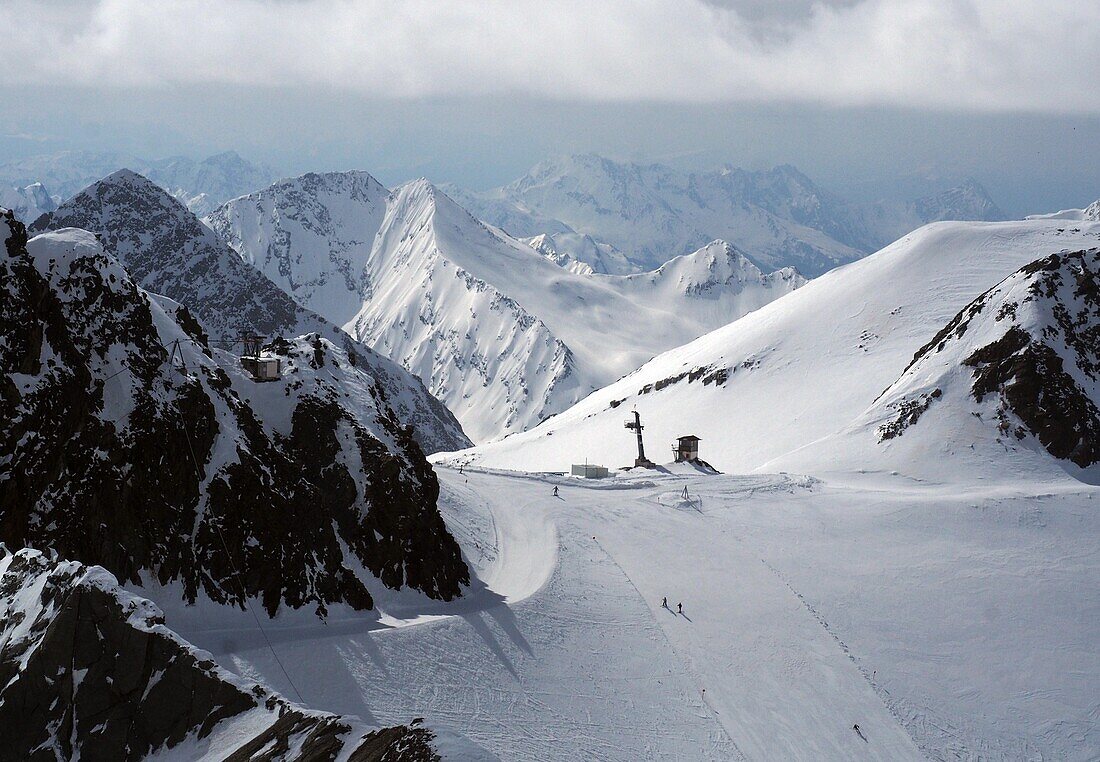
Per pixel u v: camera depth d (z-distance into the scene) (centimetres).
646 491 13650
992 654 9238
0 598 4150
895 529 11806
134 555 6731
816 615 9806
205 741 3606
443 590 8875
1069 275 15738
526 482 13838
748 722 7994
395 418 10494
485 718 7100
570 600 9438
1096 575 10456
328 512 8369
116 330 7406
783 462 15588
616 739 7438
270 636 7019
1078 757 8006
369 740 3366
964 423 14500
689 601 9981
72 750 3606
